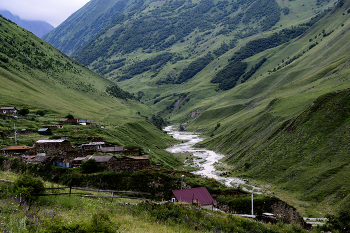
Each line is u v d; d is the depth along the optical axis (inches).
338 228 1927.9
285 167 3567.9
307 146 3688.5
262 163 3966.5
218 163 4874.5
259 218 1684.3
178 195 1881.2
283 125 4601.4
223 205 1994.3
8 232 601.9
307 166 3334.2
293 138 3988.7
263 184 3410.4
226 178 3791.8
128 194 1908.2
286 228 1391.5
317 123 3919.8
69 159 2719.0
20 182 933.2
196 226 1085.1
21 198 872.3
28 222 683.4
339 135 3494.1
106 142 3895.2
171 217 1124.5
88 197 1190.3
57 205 948.0
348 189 2613.2
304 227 1876.2
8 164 2397.9
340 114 3821.4
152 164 3157.0
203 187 2004.2
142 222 983.6
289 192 3048.7
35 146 2972.4
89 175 2301.9
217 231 1095.6
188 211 1241.4
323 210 2470.5
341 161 3070.9
